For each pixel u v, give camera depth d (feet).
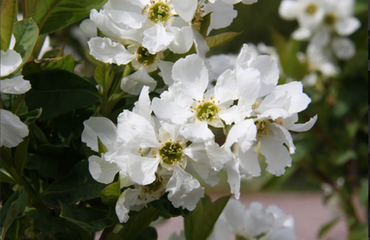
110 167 1.15
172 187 1.14
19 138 1.11
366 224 2.48
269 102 1.14
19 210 1.14
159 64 1.21
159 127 1.17
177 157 1.15
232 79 1.15
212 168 1.14
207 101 1.15
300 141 2.45
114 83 1.28
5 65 1.10
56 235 1.23
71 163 1.24
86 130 1.18
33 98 1.22
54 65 1.23
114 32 1.19
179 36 1.17
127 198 1.15
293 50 2.48
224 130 1.14
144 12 1.18
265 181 2.37
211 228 1.31
